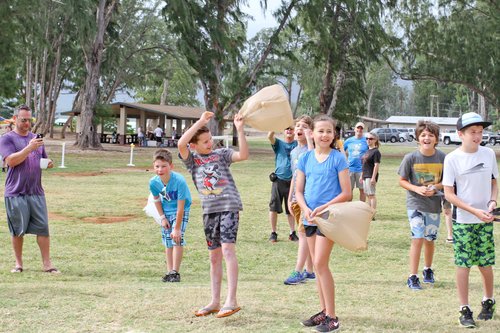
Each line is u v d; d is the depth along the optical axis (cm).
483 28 4559
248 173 2589
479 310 579
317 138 525
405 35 4659
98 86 4206
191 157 563
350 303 605
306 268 764
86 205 1458
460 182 551
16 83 5844
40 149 808
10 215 794
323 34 4016
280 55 4047
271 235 1073
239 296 626
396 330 507
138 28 5128
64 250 958
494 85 4659
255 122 554
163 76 5675
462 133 550
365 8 4097
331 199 521
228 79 3900
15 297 592
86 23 3697
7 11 3347
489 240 545
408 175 718
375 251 997
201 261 909
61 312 540
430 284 724
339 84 4516
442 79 4781
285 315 548
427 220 715
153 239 1062
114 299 589
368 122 9788
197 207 1446
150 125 7456
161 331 495
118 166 2853
